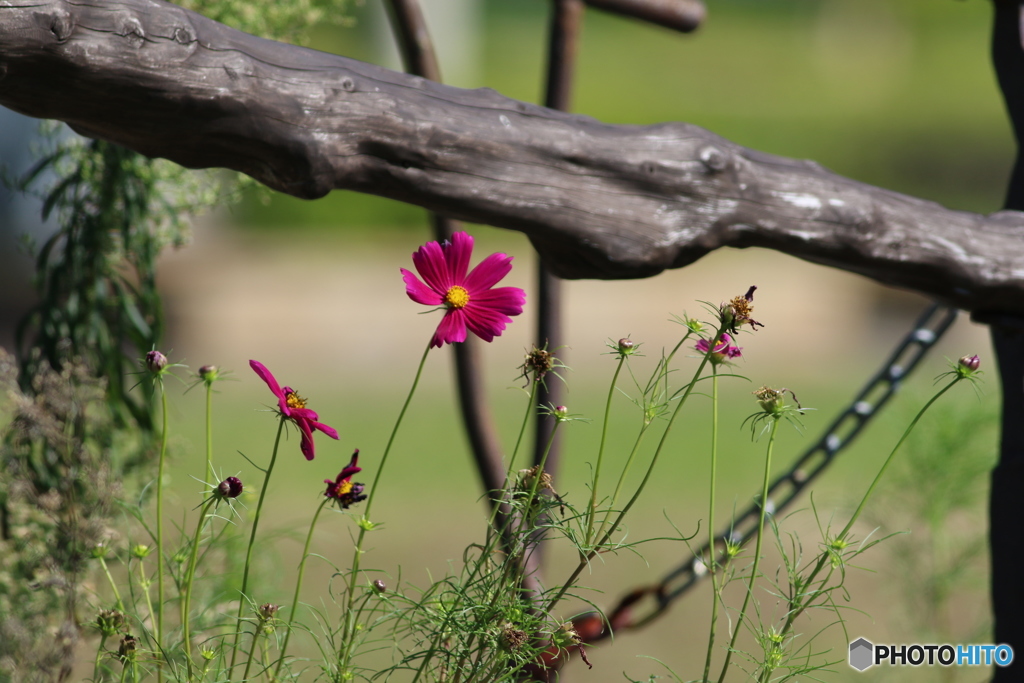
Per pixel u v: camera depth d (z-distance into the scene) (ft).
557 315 8.07
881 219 7.20
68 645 7.13
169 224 7.88
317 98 6.71
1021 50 7.74
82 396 7.51
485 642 6.79
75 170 7.82
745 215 7.07
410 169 6.81
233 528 7.47
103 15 6.52
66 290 7.73
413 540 17.06
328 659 6.86
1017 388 7.57
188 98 6.60
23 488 7.27
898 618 10.50
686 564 8.07
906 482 10.52
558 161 6.91
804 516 14.62
